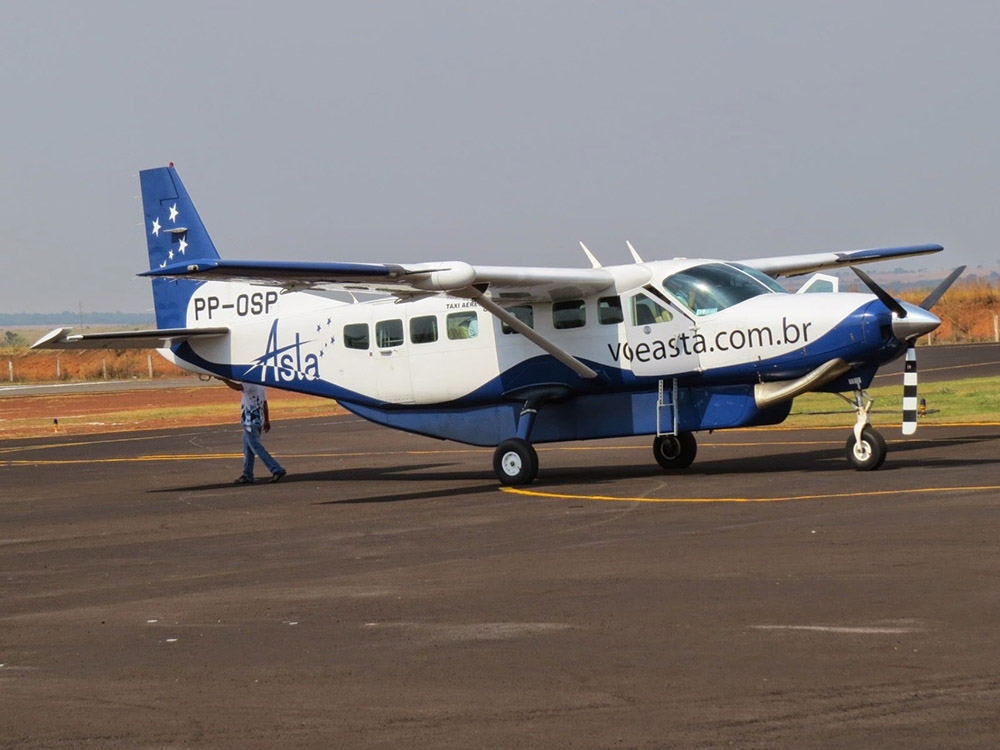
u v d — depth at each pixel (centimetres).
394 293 2516
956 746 795
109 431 5138
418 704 941
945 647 1027
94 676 1077
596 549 1627
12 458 3884
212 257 3094
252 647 1160
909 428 2352
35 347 2911
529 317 2628
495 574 1481
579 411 2623
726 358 2444
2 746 883
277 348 2934
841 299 2381
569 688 964
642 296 2519
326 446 3859
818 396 4650
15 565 1762
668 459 2647
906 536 1569
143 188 3161
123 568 1692
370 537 1873
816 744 809
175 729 908
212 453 3794
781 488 2150
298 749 849
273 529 2030
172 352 3075
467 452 3478
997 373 5362
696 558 1506
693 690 941
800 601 1228
